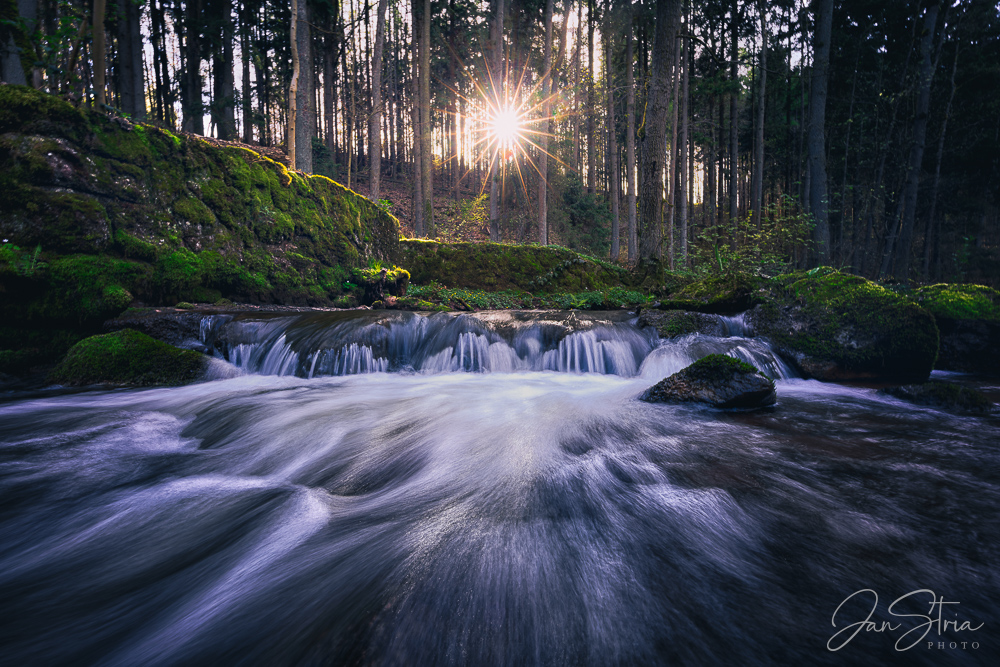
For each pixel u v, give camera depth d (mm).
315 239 11445
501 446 3861
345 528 2623
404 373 7352
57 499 3041
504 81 22422
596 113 29344
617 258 22609
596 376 7184
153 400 5461
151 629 1890
